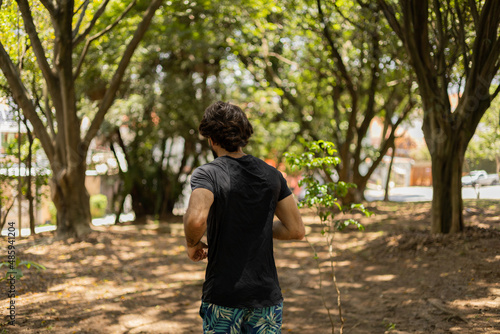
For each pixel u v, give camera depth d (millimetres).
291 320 4816
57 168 8898
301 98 15281
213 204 1990
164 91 12484
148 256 7812
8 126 9531
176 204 14641
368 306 5035
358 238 8750
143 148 13273
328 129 15742
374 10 8453
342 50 13141
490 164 12148
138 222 13172
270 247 2049
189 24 11875
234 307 1924
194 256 2090
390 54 11125
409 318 4480
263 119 13672
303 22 11641
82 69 11672
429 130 7215
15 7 8234
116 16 10719
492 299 4598
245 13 11711
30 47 9164
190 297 5625
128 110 12070
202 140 13766
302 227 2174
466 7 6949
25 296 5281
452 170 7051
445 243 6715
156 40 12109
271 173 2123
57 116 8789
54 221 14750
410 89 12141
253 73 14297
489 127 11766
